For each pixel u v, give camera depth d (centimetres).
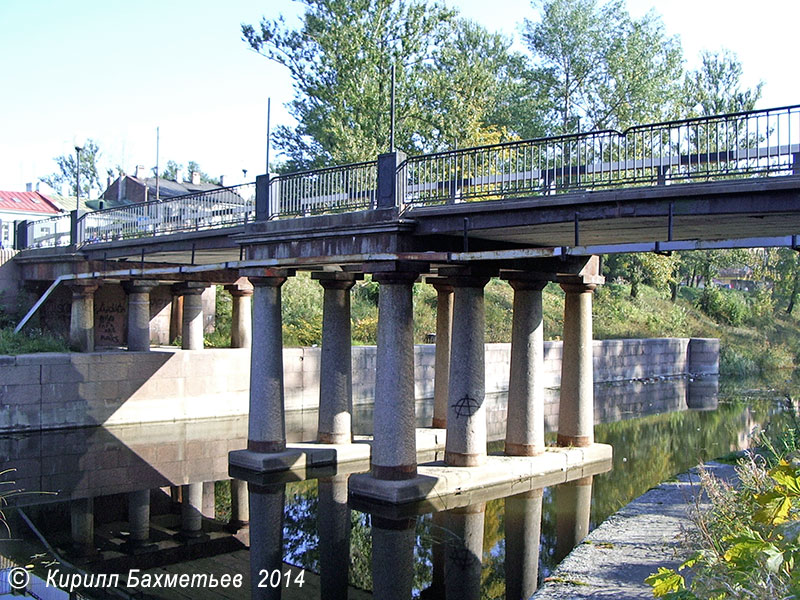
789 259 5459
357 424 2505
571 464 1708
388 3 3434
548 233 1415
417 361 3152
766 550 510
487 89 3928
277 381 1709
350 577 1127
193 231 1916
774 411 2855
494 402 3144
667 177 1098
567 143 1406
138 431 2347
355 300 3588
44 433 2262
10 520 1439
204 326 3186
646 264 4688
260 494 1570
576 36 5034
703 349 4291
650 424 2561
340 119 3412
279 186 1652
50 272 2684
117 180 5947
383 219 1383
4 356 2238
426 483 1434
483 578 1116
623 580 786
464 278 1527
